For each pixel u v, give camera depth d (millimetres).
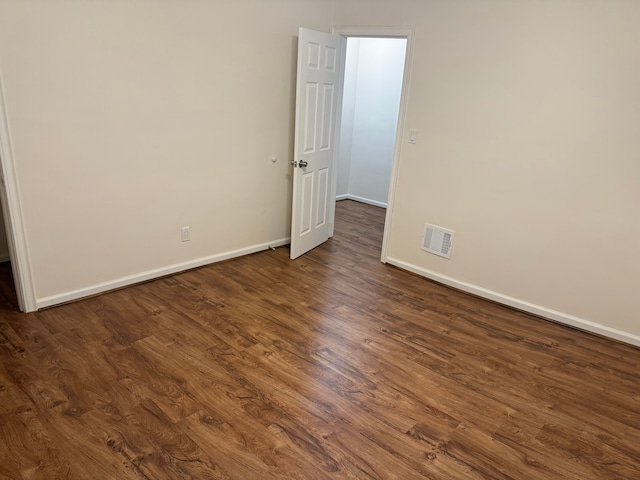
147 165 3307
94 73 2877
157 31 3098
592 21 2809
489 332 3146
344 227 5359
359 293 3621
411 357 2785
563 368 2775
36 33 2598
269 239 4441
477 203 3566
